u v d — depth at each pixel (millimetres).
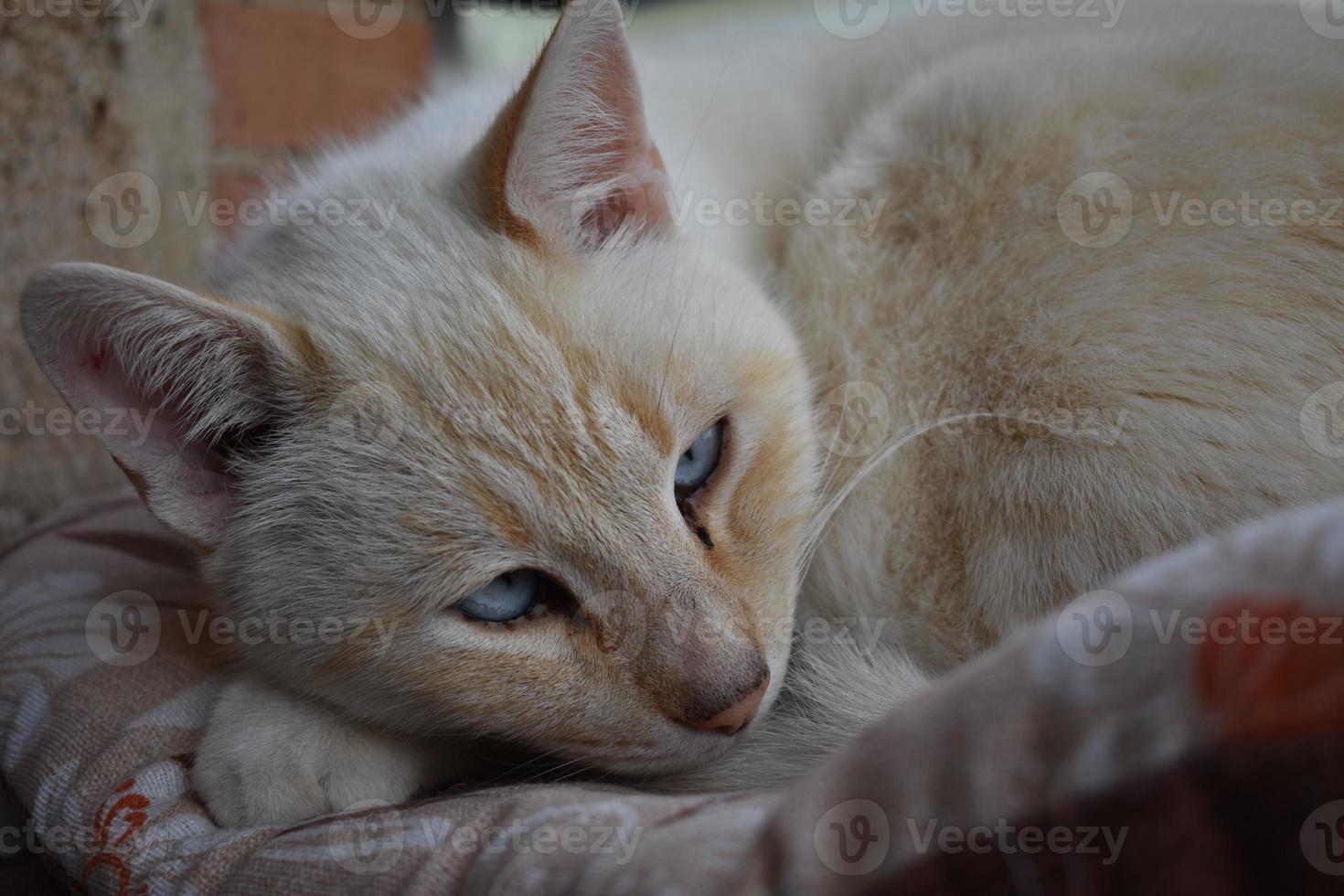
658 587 344
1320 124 362
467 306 350
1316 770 268
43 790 357
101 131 488
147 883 334
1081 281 365
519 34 655
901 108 409
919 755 285
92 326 347
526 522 343
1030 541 359
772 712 360
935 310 382
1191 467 349
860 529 378
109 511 451
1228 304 354
